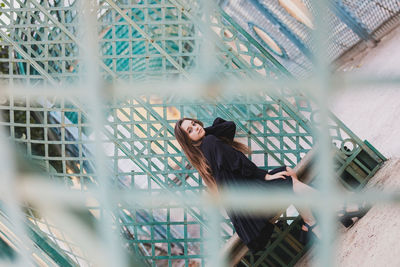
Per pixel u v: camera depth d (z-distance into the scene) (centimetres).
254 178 373
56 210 374
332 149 425
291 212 506
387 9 718
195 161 396
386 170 396
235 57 419
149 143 425
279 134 428
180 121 399
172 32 659
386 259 263
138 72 414
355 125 562
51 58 412
